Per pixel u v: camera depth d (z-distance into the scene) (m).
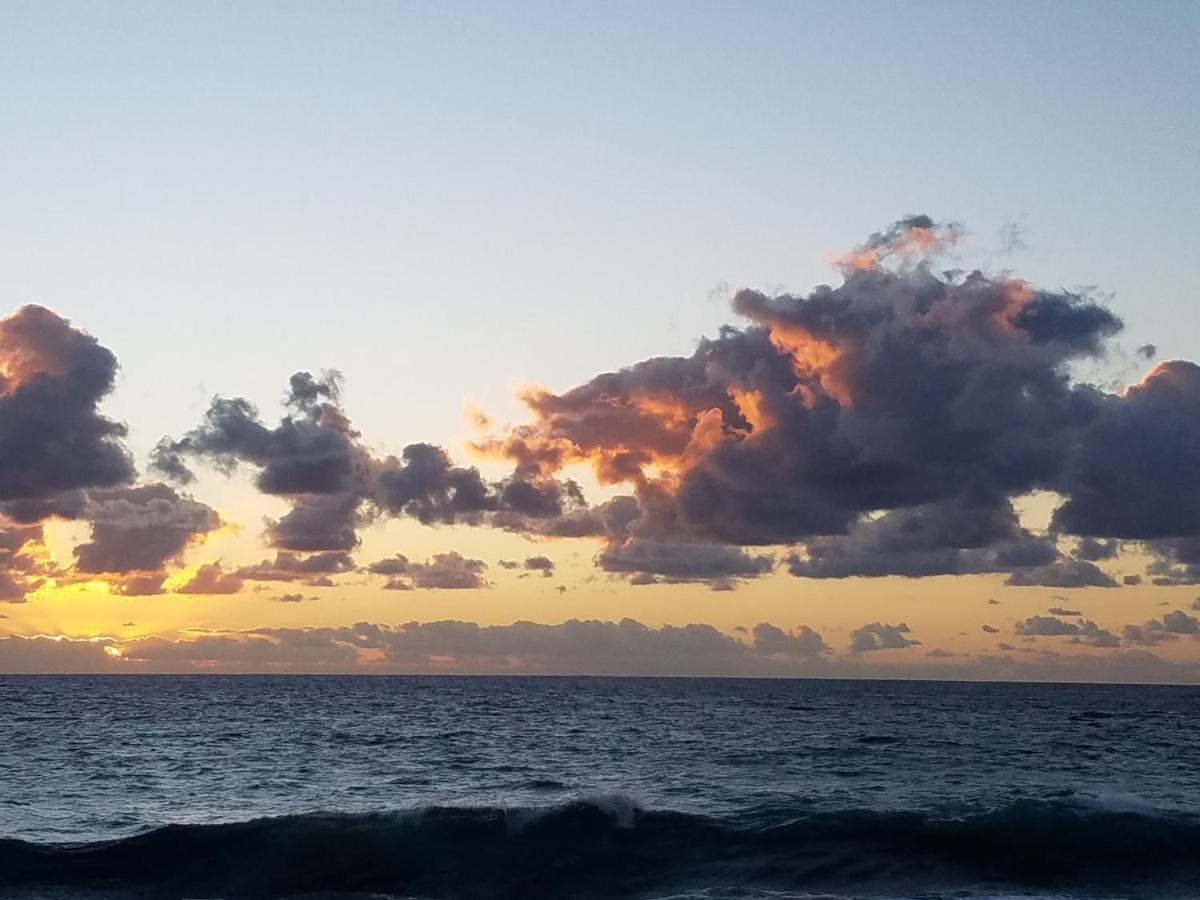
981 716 114.88
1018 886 29.98
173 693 189.00
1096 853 32.28
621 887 30.44
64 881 30.88
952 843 33.06
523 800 44.78
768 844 33.22
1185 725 100.06
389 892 30.25
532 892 30.14
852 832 33.62
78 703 142.00
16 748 70.25
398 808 42.81
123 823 39.56
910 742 74.00
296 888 30.47
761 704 148.12
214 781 52.25
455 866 31.80
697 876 31.12
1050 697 196.88
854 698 179.25
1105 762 60.28
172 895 30.02
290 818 34.41
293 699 162.12
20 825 38.94
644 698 175.25
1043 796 43.91
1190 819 34.81
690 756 63.75
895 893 29.20
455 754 66.44
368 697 172.62
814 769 55.75
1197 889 29.78
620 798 36.16
